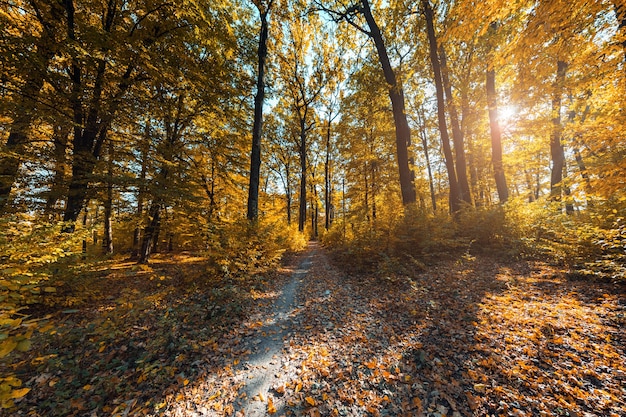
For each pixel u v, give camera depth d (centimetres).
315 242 2627
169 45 851
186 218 954
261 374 333
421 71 1561
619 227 491
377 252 848
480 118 1392
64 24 686
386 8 1329
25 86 624
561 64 979
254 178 1021
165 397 290
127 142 876
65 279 515
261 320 508
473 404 246
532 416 224
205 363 357
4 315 189
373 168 1894
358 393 284
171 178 895
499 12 396
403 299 543
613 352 284
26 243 392
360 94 1446
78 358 338
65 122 623
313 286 748
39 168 681
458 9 404
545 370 277
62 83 663
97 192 757
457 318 425
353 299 596
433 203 2422
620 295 407
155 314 480
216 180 1469
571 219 718
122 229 1645
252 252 779
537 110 925
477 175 1830
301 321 500
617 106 443
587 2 325
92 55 604
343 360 352
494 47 1053
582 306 398
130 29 854
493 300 475
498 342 338
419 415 244
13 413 260
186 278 654
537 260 689
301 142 2308
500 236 823
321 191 3356
